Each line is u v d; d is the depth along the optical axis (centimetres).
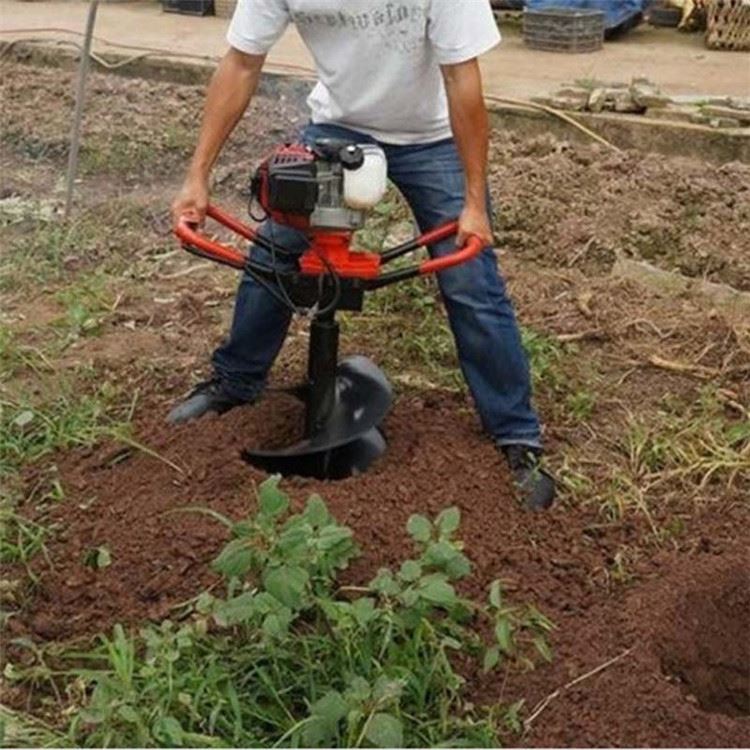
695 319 393
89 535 286
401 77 287
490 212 307
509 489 298
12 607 271
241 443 308
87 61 472
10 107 609
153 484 296
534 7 756
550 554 282
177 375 359
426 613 245
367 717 225
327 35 287
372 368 316
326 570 248
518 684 245
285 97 618
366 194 275
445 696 240
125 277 428
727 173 510
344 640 240
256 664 245
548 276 429
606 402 347
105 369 362
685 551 288
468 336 301
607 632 256
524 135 570
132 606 266
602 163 518
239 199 510
